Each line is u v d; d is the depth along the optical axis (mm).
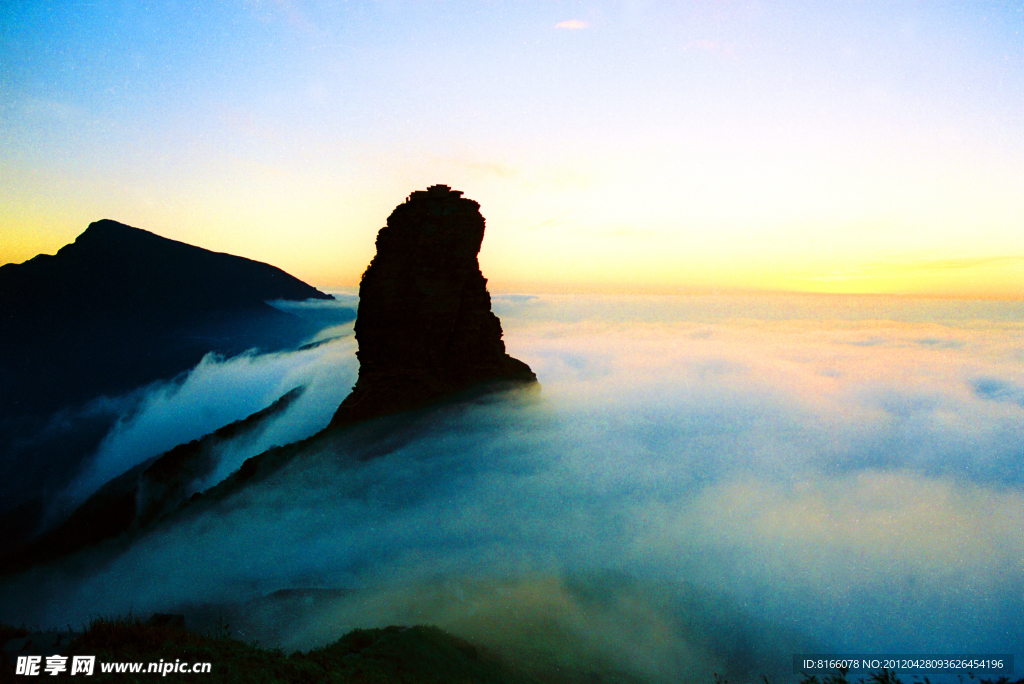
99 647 11680
